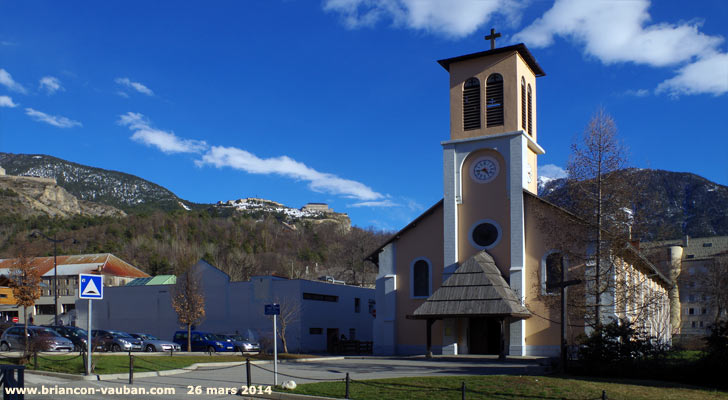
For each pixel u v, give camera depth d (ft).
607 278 100.42
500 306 107.65
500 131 125.49
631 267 103.60
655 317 139.64
